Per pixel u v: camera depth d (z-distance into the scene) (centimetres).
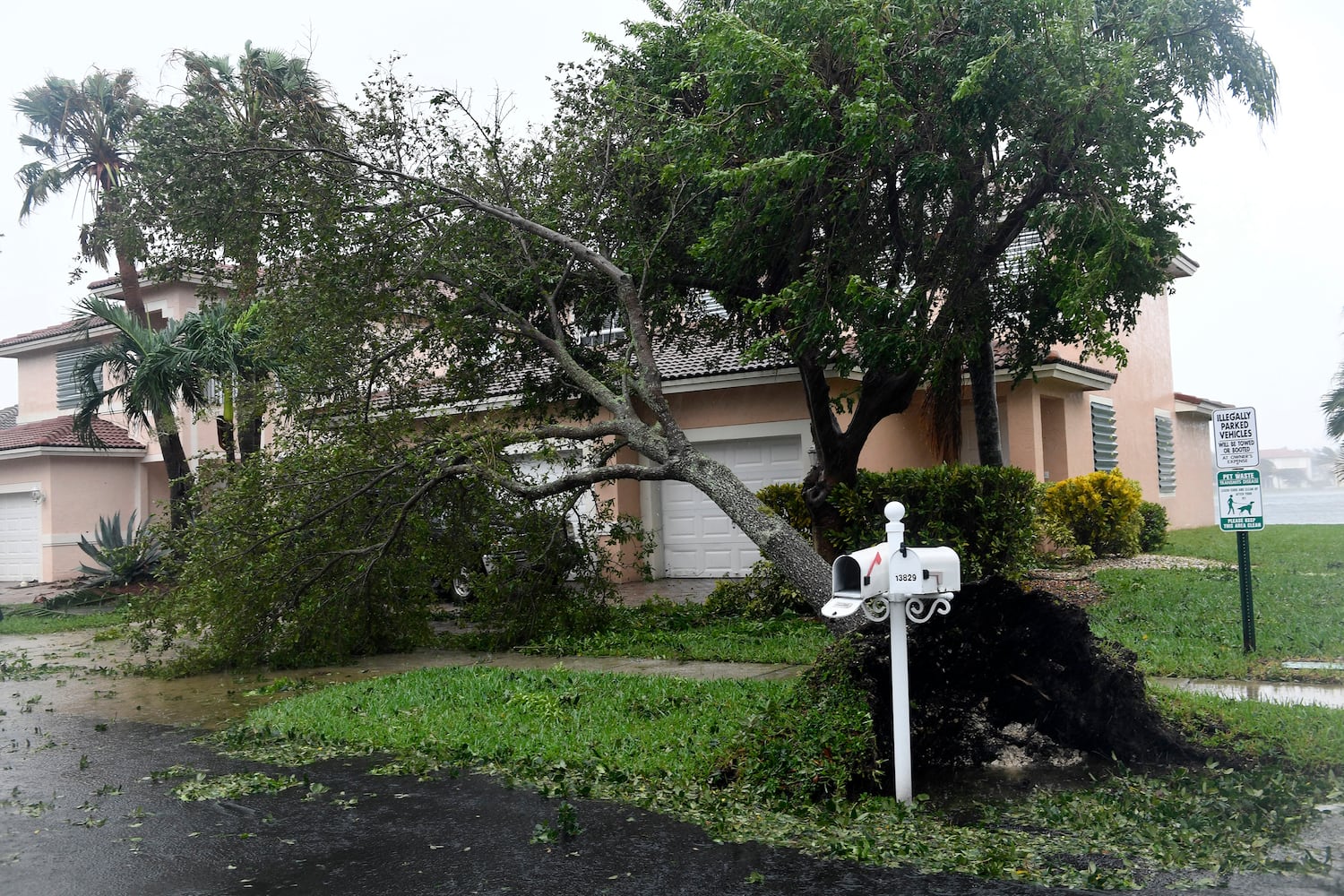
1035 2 863
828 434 1211
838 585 585
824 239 1077
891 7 902
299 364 1127
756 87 949
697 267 1182
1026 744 659
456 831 532
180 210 1030
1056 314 1055
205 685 1048
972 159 995
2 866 496
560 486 1047
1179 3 905
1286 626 970
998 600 648
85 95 1959
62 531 2522
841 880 446
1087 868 450
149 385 1723
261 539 1061
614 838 512
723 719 725
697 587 1681
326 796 612
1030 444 1805
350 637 1137
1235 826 486
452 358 1189
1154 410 2545
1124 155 890
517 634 1188
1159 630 994
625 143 1143
